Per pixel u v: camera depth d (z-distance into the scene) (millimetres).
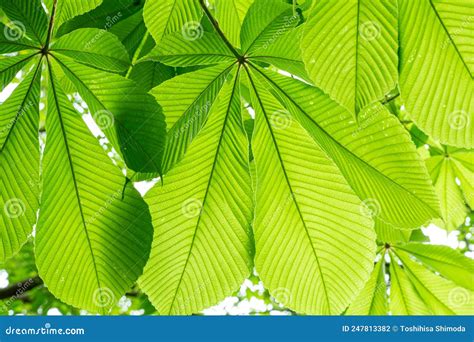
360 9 1372
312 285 1501
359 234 1489
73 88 1591
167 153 1463
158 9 1500
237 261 1497
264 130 1486
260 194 1485
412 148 1456
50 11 1483
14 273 3139
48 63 1467
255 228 1489
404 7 1377
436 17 1375
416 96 1388
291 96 1479
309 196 1488
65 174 1460
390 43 1374
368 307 1742
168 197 1485
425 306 1748
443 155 1788
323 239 1494
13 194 1451
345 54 1378
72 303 1460
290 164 1486
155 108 1442
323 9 1375
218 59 1475
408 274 1766
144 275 1495
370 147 1462
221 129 1484
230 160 1486
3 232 1445
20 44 1458
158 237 1489
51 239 1457
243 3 1549
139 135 1438
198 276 1498
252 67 1481
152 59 1461
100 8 1603
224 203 1489
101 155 1462
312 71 1381
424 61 1382
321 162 1484
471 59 1377
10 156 1452
